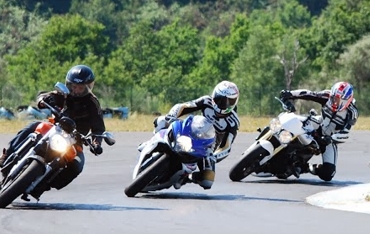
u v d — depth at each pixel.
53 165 28.45
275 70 179.12
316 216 27.42
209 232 24.31
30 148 28.89
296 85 170.50
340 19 186.25
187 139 31.48
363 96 132.62
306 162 38.56
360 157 50.09
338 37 184.88
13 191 27.95
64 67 198.12
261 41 181.62
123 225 25.25
